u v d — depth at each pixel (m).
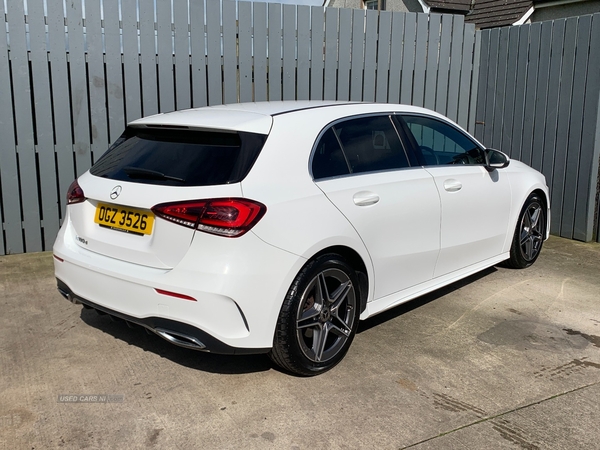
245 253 2.96
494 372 3.52
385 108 4.15
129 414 3.03
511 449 2.75
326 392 3.26
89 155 6.15
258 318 3.04
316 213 3.27
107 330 4.10
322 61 6.92
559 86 6.96
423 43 7.48
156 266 3.08
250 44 6.54
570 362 3.67
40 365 3.57
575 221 6.95
